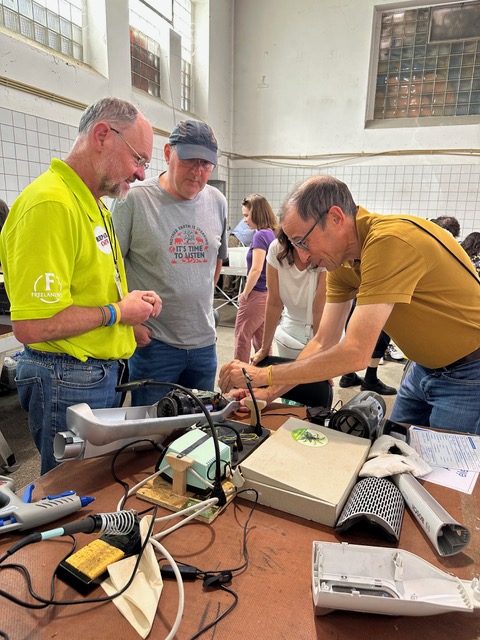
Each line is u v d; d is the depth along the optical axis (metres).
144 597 0.56
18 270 0.93
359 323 0.92
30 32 2.94
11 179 2.75
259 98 5.49
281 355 2.00
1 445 1.94
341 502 0.71
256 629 0.53
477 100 4.79
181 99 4.76
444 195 5.02
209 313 1.68
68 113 3.12
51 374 1.08
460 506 0.77
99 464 0.89
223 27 5.19
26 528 0.67
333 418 0.97
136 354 1.60
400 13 4.80
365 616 0.55
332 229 0.99
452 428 1.23
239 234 4.82
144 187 1.47
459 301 1.09
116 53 3.54
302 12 5.07
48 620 0.53
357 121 5.13
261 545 0.66
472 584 0.57
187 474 0.77
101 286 1.10
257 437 0.94
